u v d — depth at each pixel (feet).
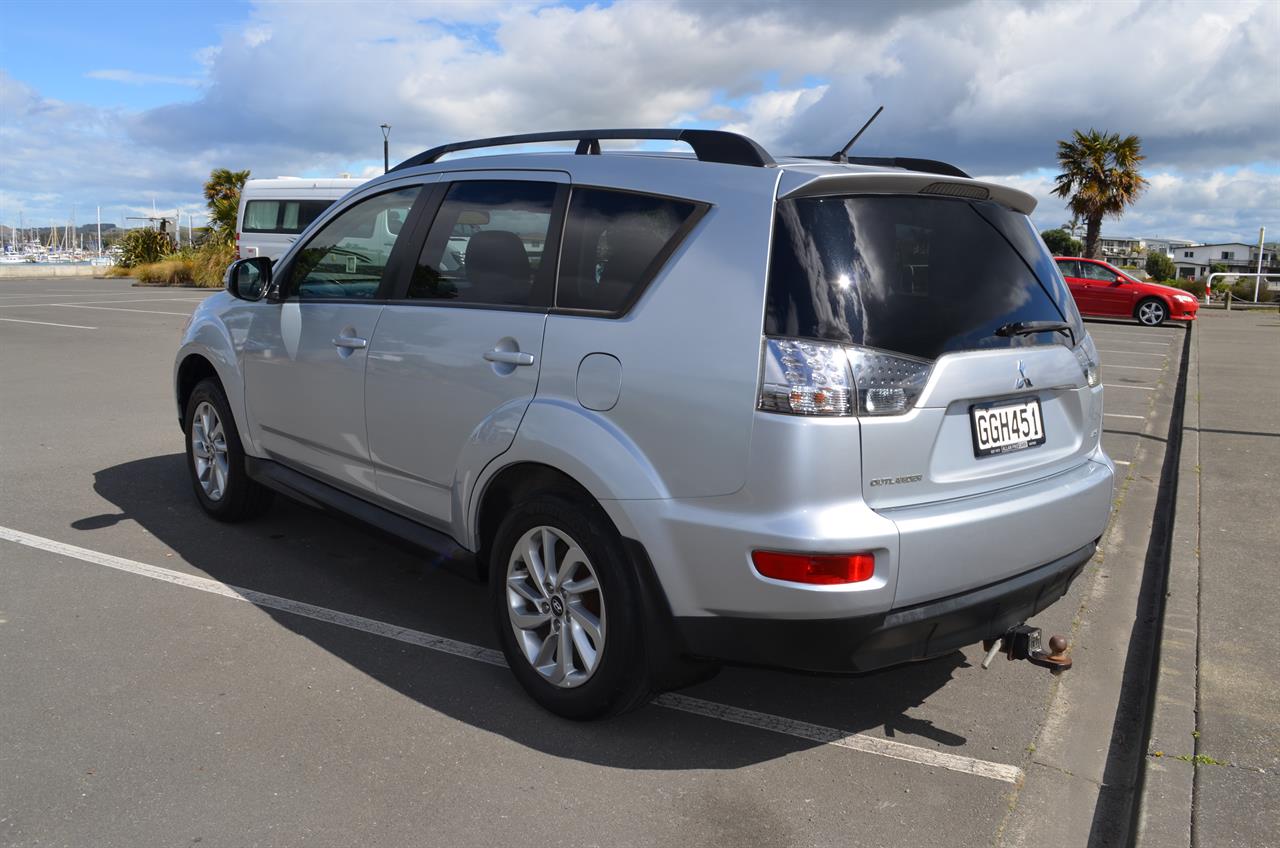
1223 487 20.31
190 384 18.04
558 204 11.02
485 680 11.76
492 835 8.68
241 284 15.72
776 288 8.86
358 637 12.90
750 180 9.42
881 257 9.21
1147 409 33.14
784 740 10.61
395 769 9.70
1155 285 71.67
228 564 15.47
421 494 12.43
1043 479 10.41
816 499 8.59
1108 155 116.26
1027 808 9.48
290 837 8.55
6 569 15.01
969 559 9.25
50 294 91.15
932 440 9.10
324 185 59.41
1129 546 17.90
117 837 8.48
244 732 10.33
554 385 10.37
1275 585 14.55
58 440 24.09
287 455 15.19
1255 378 38.70
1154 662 12.34
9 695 11.00
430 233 12.59
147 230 145.48
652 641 9.80
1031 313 10.35
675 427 9.23
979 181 9.90
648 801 9.32
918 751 10.48
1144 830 8.64
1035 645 10.63
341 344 13.39
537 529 10.66
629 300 9.89
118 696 11.05
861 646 8.86
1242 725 10.41
